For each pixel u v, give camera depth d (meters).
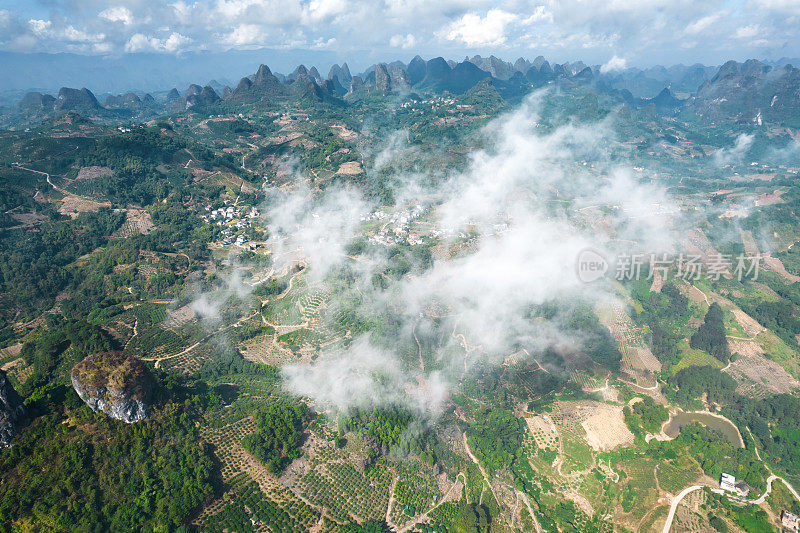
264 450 158.38
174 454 148.00
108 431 146.12
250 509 143.75
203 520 138.12
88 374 147.75
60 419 148.75
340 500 154.62
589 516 161.75
